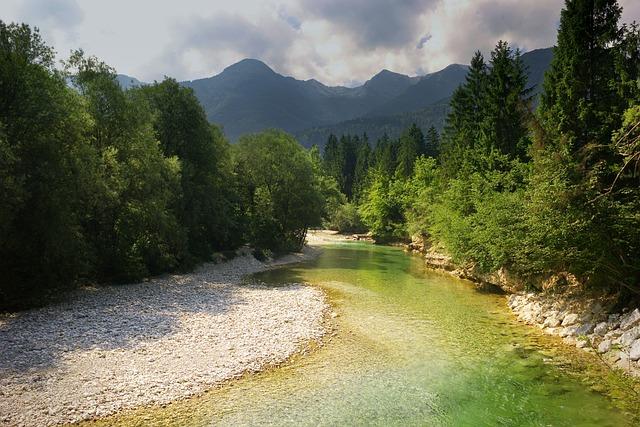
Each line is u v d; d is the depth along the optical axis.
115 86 28.33
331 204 93.69
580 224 16.59
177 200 34.44
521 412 11.23
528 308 21.73
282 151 52.50
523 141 34.94
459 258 32.59
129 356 14.23
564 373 13.88
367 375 13.70
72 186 20.92
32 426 9.66
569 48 24.17
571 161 18.67
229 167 46.22
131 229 29.28
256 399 11.77
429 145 93.31
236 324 18.83
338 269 39.78
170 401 11.37
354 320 20.44
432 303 24.62
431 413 11.16
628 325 15.30
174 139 37.19
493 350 16.22
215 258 40.09
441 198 42.91
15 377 12.02
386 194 75.31
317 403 11.62
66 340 15.35
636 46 20.62
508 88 36.75
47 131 20.31
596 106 22.59
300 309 22.30
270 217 49.56
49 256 21.05
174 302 22.84
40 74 20.33
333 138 139.38
